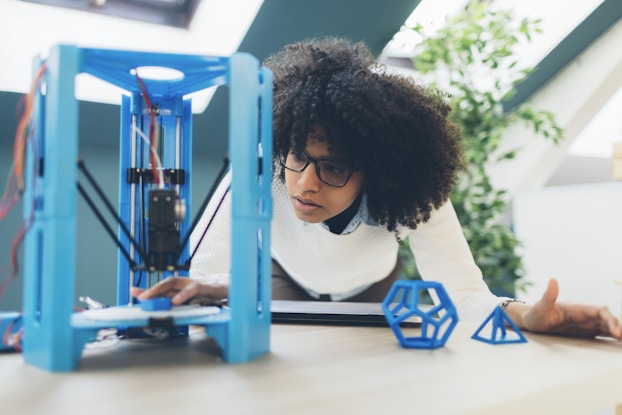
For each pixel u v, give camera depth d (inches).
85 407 15.7
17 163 21.2
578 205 105.3
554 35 107.7
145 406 15.8
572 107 114.0
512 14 96.8
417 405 16.3
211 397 16.8
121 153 27.3
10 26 72.3
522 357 23.7
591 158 139.7
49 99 20.4
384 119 35.6
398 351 24.3
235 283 21.5
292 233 46.9
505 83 110.1
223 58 22.2
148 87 26.3
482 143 93.9
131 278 27.7
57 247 20.0
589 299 103.4
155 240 22.8
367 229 45.2
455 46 91.8
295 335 28.1
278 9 77.4
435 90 45.9
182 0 83.6
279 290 57.3
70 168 20.2
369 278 55.9
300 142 35.8
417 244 45.4
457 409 16.1
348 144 35.6
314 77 37.5
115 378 19.0
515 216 118.1
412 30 90.1
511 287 100.9
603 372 21.2
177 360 21.9
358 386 18.3
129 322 21.4
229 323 21.7
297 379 19.1
